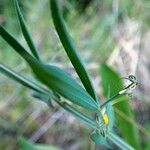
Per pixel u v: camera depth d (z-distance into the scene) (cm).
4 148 36
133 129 23
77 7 43
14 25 39
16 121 37
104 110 13
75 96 12
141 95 35
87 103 12
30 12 41
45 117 37
